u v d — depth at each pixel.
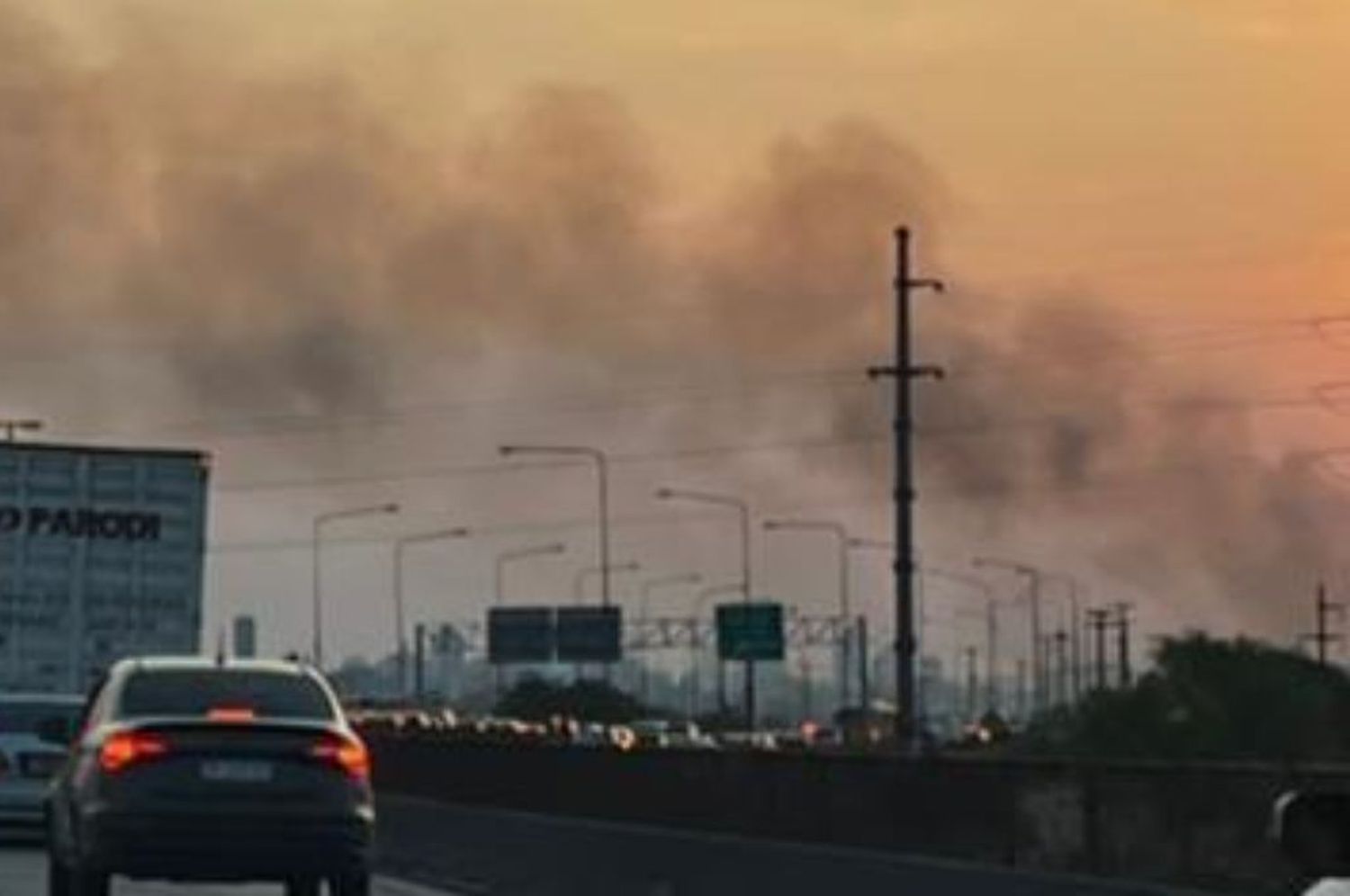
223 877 47.50
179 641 89.88
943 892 41.09
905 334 140.00
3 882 60.16
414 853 72.38
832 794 51.91
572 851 59.94
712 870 50.91
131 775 46.50
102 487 89.25
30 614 88.31
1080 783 41.97
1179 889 36.41
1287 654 147.25
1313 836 13.35
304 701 48.72
